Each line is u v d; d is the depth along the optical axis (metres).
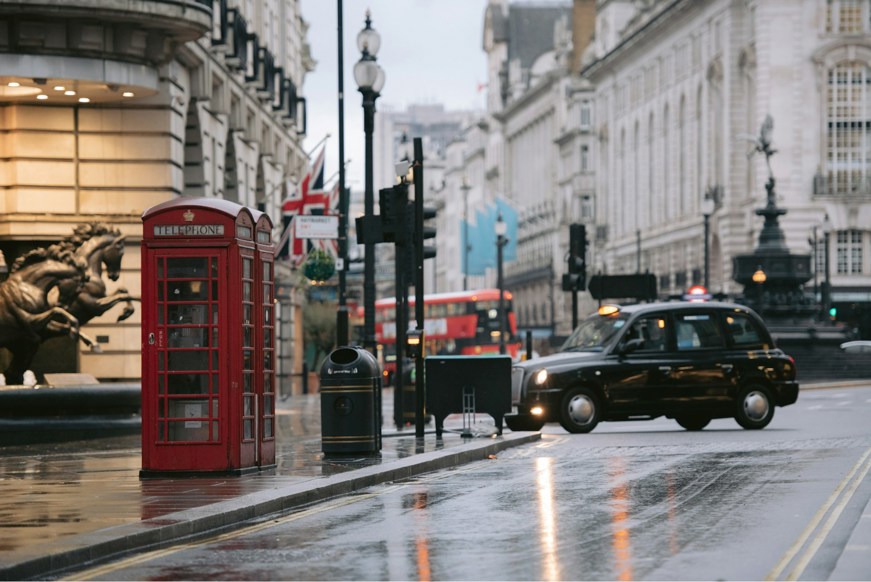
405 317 29.91
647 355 27.52
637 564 11.14
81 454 23.88
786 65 90.69
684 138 109.50
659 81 115.38
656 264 116.56
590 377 27.22
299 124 63.44
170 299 18.86
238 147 46.38
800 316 64.00
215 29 39.50
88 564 11.98
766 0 90.69
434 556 11.81
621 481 17.66
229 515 14.48
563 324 140.62
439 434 25.62
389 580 10.68
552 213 156.25
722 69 99.69
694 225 105.44
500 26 187.38
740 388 27.66
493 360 25.64
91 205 33.59
